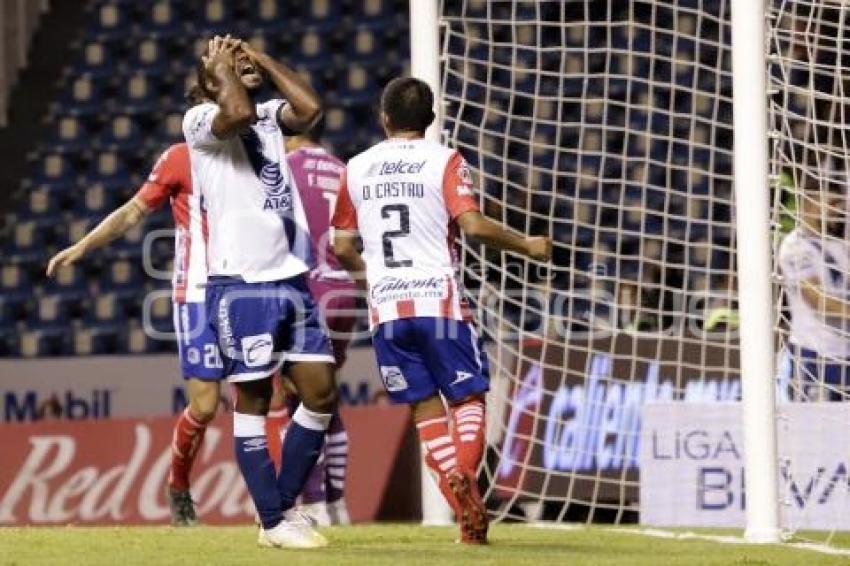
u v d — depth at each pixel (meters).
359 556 20.62
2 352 49.84
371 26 55.69
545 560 20.38
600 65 45.84
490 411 32.81
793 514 27.31
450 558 20.42
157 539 23.80
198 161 21.58
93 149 54.50
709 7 44.41
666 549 22.88
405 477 34.34
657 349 32.69
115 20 57.69
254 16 56.88
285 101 22.03
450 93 33.88
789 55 28.47
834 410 27.48
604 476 32.25
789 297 28.75
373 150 22.66
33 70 56.88
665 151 45.25
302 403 21.92
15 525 35.78
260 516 21.94
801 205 28.45
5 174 54.47
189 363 28.19
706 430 29.48
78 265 51.41
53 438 36.31
